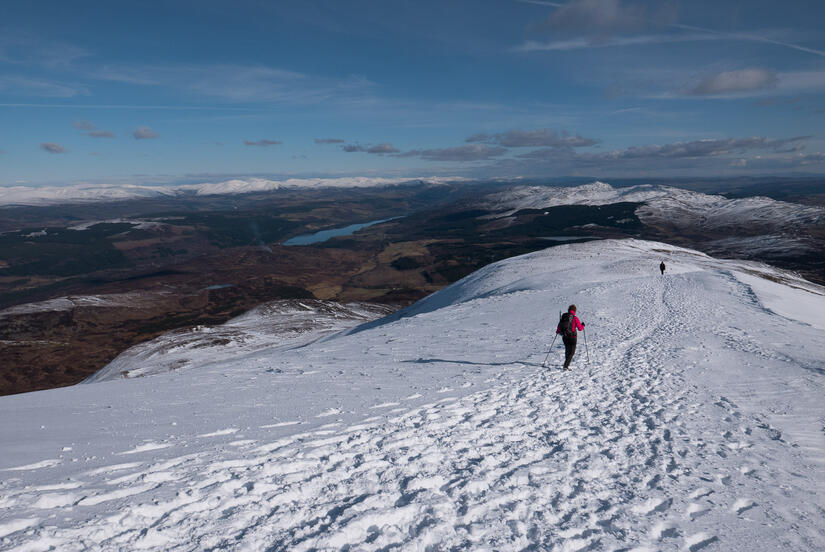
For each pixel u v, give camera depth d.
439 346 21.64
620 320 27.25
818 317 29.70
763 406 10.88
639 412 10.57
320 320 122.25
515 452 7.87
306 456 7.15
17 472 5.96
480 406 10.81
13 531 4.45
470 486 6.37
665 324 24.92
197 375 15.96
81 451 6.96
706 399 11.56
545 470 7.08
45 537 4.39
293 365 17.69
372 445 7.84
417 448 7.80
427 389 12.42
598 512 5.79
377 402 10.90
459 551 4.78
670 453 7.96
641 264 68.56
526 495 6.20
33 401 11.88
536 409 10.75
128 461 6.54
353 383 13.32
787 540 5.28
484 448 7.99
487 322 29.98
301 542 4.76
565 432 9.11
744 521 5.68
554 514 5.70
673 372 14.62
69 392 14.09
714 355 16.91
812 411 10.48
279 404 10.60
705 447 8.27
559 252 97.75
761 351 17.19
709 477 6.97
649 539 5.19
